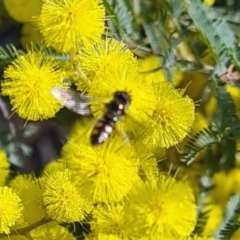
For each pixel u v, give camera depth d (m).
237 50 0.17
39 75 0.16
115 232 0.16
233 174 0.19
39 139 0.23
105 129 0.15
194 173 0.19
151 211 0.15
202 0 0.17
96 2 0.16
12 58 0.18
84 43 0.16
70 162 0.15
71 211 0.16
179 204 0.15
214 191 0.19
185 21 0.18
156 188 0.15
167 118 0.15
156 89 0.16
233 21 0.18
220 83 0.18
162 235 0.15
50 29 0.16
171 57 0.18
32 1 0.18
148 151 0.16
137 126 0.16
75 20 0.16
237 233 0.18
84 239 0.17
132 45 0.19
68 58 0.17
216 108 0.18
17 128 0.22
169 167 0.18
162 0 0.18
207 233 0.18
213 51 0.17
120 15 0.18
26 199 0.17
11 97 0.16
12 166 0.21
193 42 0.18
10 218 0.16
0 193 0.16
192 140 0.17
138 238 0.16
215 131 0.17
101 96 0.15
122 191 0.15
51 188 0.16
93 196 0.15
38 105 0.16
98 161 0.15
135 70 0.16
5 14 0.20
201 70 0.19
